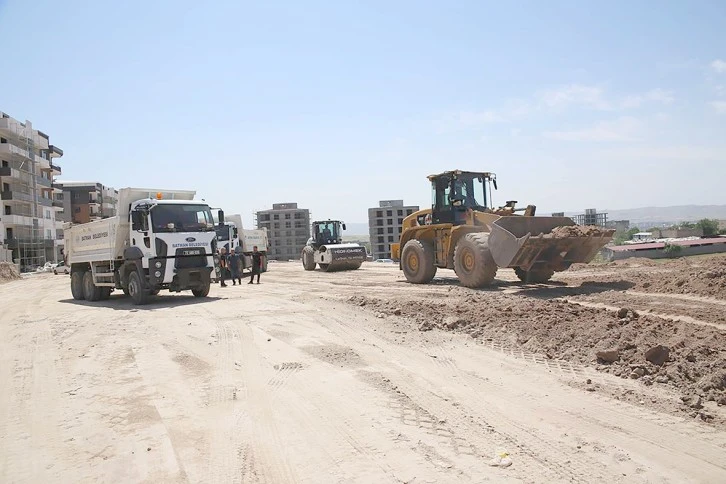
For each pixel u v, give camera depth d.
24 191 61.78
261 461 4.44
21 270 57.78
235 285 21.14
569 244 12.88
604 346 6.97
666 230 119.81
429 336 8.63
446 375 6.59
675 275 12.45
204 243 15.08
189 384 6.69
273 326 10.13
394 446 4.60
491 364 6.96
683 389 5.62
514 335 8.12
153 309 13.66
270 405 5.78
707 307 9.12
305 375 6.83
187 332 10.02
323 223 30.33
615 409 5.25
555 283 14.67
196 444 4.84
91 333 10.46
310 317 10.95
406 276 17.69
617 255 57.78
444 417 5.22
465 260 14.40
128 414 5.69
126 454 4.69
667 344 6.83
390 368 6.97
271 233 110.38
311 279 22.83
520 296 11.38
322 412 5.49
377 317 10.41
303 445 4.72
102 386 6.77
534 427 4.91
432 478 4.00
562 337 7.63
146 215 14.34
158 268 14.28
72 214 83.62
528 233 12.41
